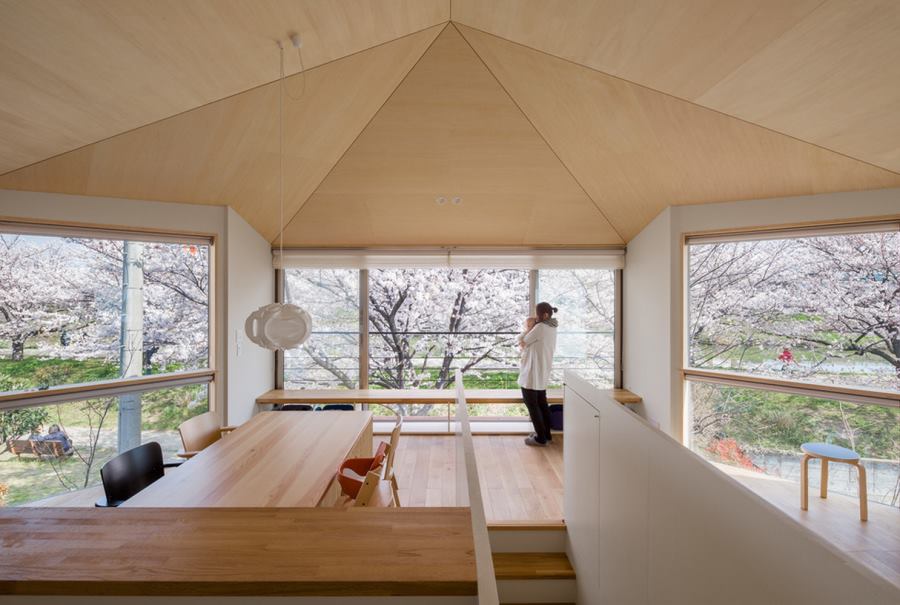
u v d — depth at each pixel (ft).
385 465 9.07
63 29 6.87
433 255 17.12
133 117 9.59
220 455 8.31
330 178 13.99
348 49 9.25
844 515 11.29
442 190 14.48
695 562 4.90
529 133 12.43
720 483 4.38
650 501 6.14
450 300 18.57
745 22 7.16
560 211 15.56
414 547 3.92
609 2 7.59
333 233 16.46
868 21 6.59
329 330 17.75
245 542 3.99
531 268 17.38
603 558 8.25
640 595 6.51
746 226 13.42
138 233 12.84
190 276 13.84
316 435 9.61
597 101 10.80
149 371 13.20
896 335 11.55
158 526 4.26
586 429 9.36
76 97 8.54
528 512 11.53
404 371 18.45
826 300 12.53
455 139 12.61
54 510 4.57
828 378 12.52
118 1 6.55
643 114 10.84
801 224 12.60
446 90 11.19
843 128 9.47
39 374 11.63
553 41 9.20
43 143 9.78
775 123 9.94
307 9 7.75
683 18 7.45
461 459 5.87
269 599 3.49
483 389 18.21
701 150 11.69
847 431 12.20
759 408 13.58
